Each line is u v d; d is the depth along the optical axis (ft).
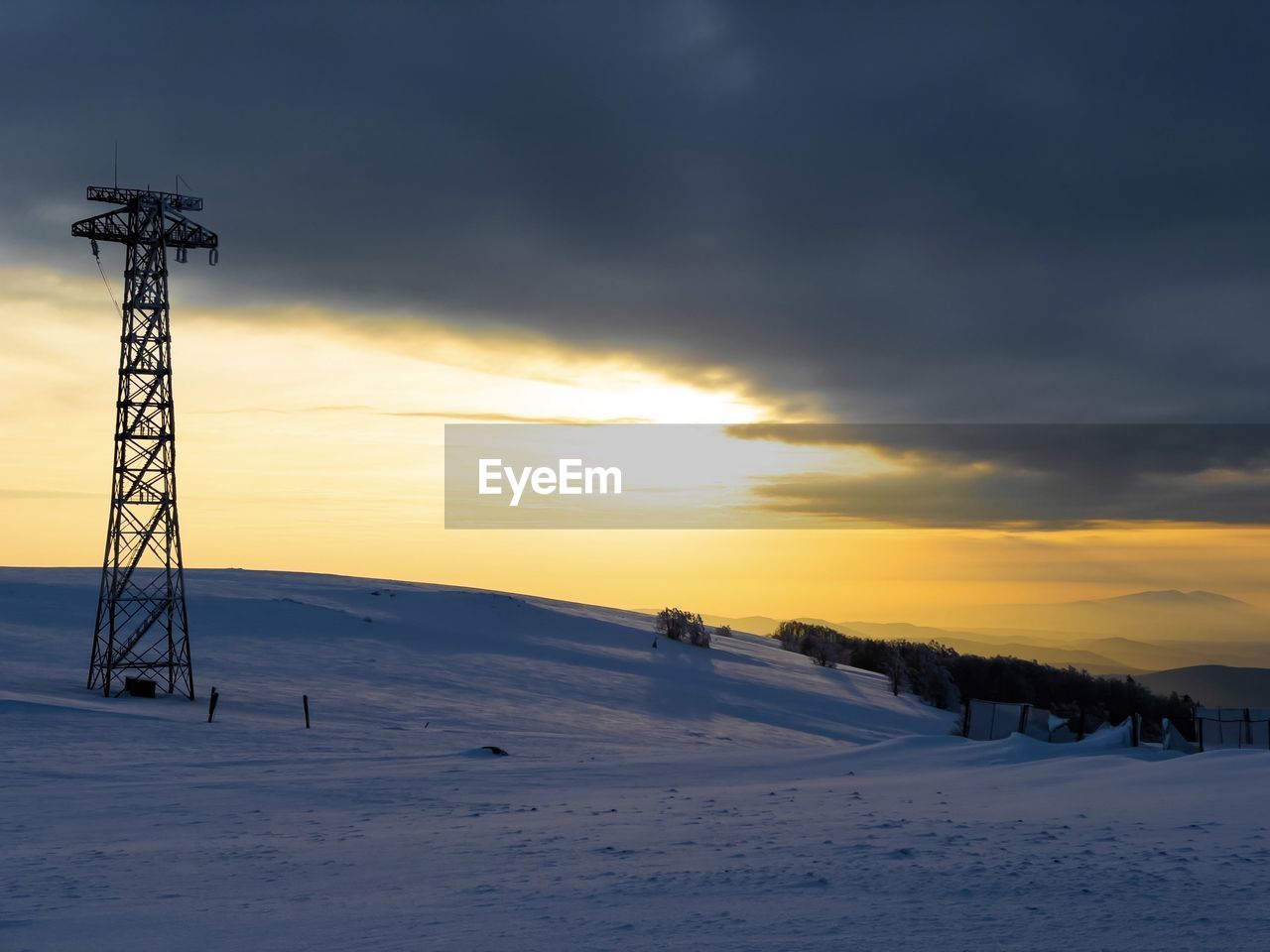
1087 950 24.29
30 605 271.90
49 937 29.94
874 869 35.09
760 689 285.02
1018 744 86.33
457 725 160.15
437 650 272.51
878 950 24.81
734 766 85.97
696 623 387.14
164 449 172.55
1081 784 60.75
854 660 426.51
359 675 218.59
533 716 186.19
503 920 29.76
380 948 27.07
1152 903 28.66
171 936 29.66
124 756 97.66
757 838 43.52
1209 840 38.81
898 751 89.97
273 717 150.30
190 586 335.26
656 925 28.25
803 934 26.55
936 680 339.16
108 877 39.34
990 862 35.70
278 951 27.37
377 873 38.93
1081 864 34.65
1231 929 25.80
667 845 42.57
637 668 290.97
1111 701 376.27
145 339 171.73
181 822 55.83
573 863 39.17
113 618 168.96
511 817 54.60
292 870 40.11
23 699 134.92
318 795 67.00
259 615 288.30
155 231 171.22
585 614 403.13
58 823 55.88
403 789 69.77
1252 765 61.57
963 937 25.76
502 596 378.12
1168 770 63.16
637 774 79.82
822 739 219.41
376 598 352.90
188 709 151.84
